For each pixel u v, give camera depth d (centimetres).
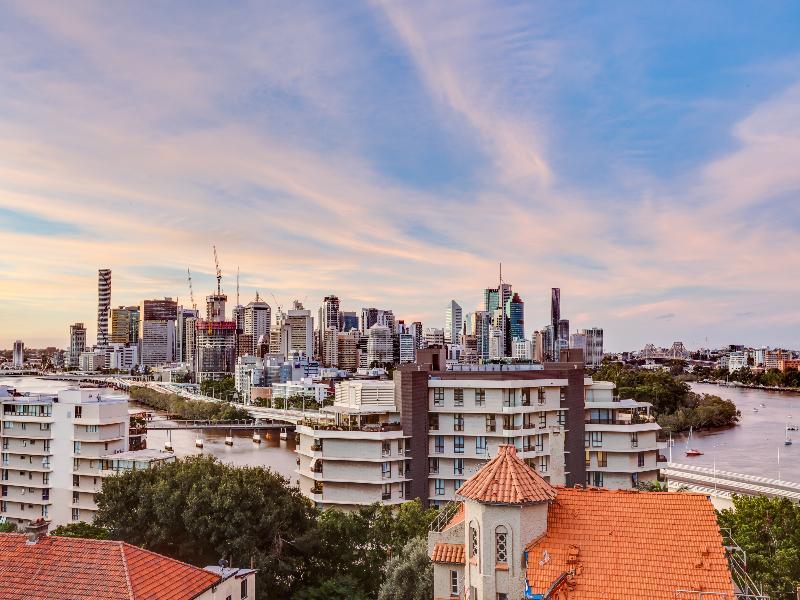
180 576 4888
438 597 5138
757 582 6312
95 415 13250
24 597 4519
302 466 12000
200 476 7844
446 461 11469
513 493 4669
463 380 11406
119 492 7938
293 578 7638
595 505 4881
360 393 11956
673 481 15038
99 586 4553
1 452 13638
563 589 4388
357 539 7900
